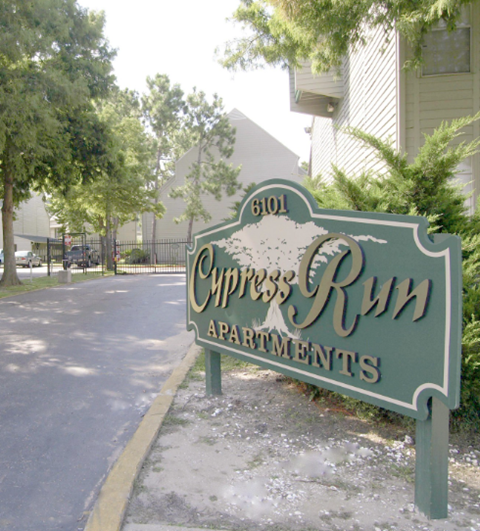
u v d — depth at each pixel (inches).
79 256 1417.3
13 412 196.4
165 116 1434.5
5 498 132.5
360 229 137.3
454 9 284.0
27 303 543.2
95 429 179.0
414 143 351.9
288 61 415.5
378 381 131.4
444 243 113.5
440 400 114.6
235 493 131.8
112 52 775.1
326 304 148.7
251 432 170.7
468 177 344.8
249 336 182.5
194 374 243.8
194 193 1346.0
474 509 122.8
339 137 575.5
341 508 124.1
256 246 179.6
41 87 592.7
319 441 162.6
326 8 313.1
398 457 150.2
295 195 160.9
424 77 349.4
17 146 593.0
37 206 2047.2
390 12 299.7
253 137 1525.6
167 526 117.3
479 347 147.2
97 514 120.4
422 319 119.5
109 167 792.9
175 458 152.4
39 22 633.6
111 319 427.8
